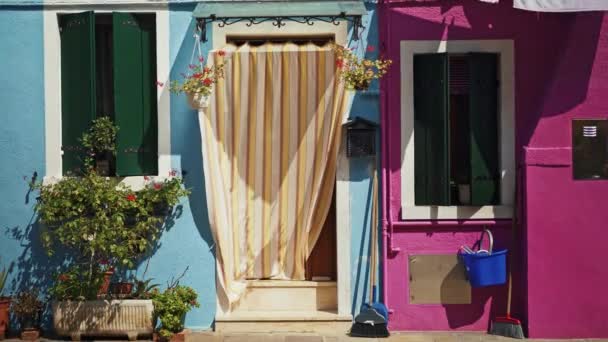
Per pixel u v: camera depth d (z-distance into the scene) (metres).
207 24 9.73
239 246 9.84
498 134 9.75
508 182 9.69
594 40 9.40
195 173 9.77
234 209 9.81
